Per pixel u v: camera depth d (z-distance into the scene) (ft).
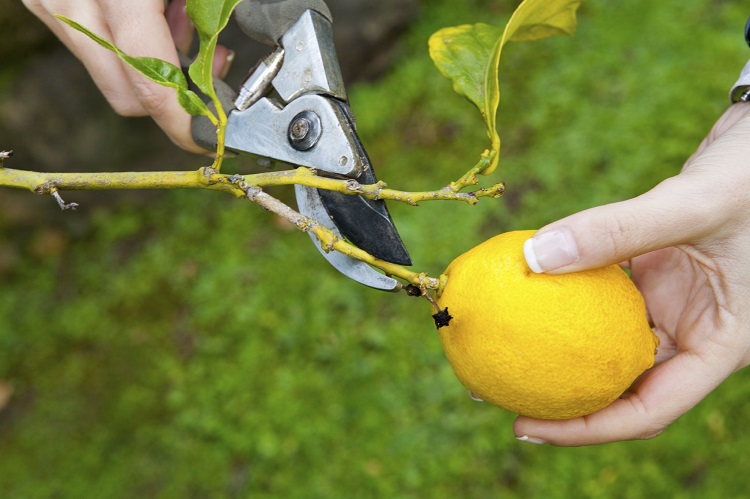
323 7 1.33
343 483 2.59
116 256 3.22
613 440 1.36
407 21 3.50
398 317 2.85
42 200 3.15
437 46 1.24
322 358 2.83
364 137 3.33
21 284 3.19
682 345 1.40
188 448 2.73
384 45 3.48
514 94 3.26
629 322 1.14
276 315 2.94
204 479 2.67
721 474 2.45
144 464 2.72
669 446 2.50
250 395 2.79
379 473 2.58
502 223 2.98
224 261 3.10
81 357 2.98
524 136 3.16
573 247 1.12
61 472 2.73
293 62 1.30
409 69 3.42
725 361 1.34
